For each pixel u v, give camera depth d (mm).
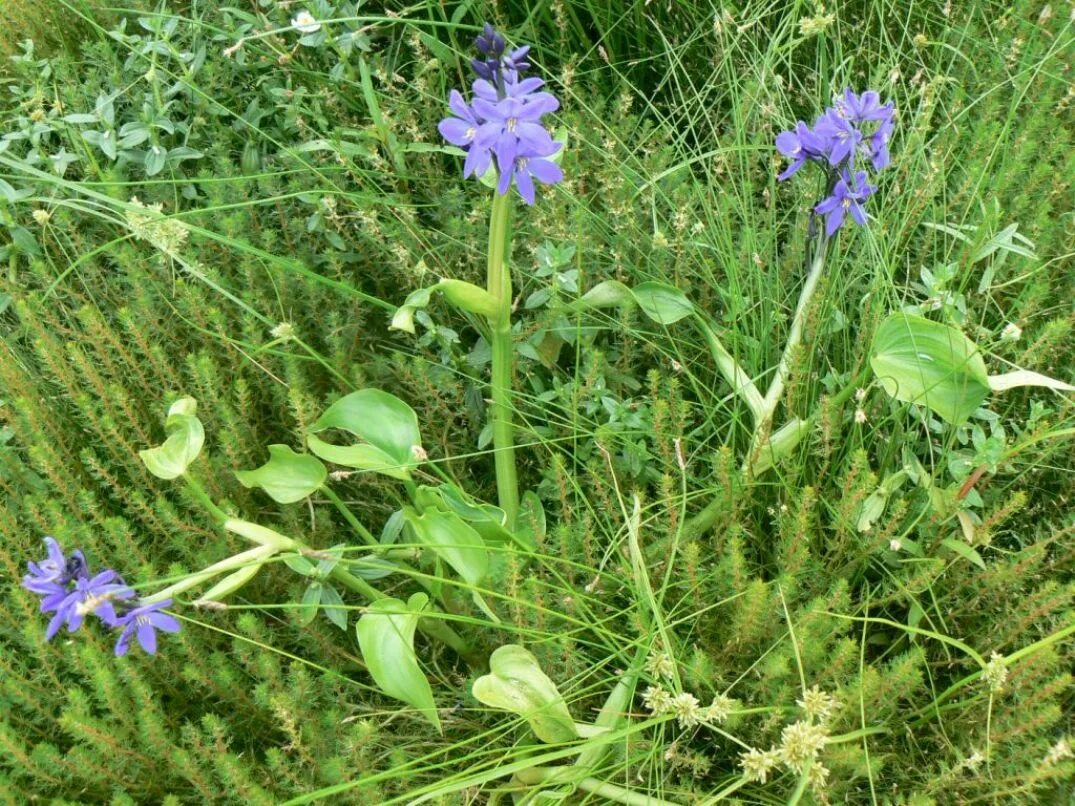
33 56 633
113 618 344
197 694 447
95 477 467
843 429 499
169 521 453
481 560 407
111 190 532
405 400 538
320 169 542
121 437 464
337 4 590
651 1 677
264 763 440
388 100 614
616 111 614
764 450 459
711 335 490
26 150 599
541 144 372
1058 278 533
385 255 551
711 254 565
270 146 604
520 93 376
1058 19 615
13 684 405
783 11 648
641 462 481
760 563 486
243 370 513
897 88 617
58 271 556
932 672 448
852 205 449
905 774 409
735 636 417
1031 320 518
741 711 376
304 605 400
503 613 446
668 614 428
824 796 365
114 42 636
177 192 569
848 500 427
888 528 428
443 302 551
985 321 533
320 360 476
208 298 532
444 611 446
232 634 393
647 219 577
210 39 612
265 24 595
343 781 394
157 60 600
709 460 480
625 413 479
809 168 560
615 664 450
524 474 526
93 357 511
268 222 566
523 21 681
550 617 439
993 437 421
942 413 431
